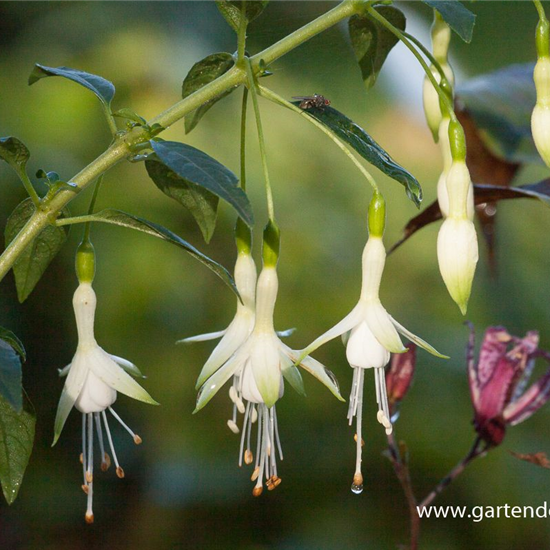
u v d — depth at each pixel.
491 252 0.74
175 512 0.97
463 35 0.64
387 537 0.97
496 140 0.72
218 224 1.02
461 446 0.99
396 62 1.03
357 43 0.68
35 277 0.67
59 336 0.98
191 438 0.99
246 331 0.66
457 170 0.65
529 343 0.73
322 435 1.01
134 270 0.97
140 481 0.99
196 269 1.01
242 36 0.65
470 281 0.65
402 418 1.01
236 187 0.62
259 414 0.66
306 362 0.65
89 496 0.65
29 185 0.65
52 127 1.00
